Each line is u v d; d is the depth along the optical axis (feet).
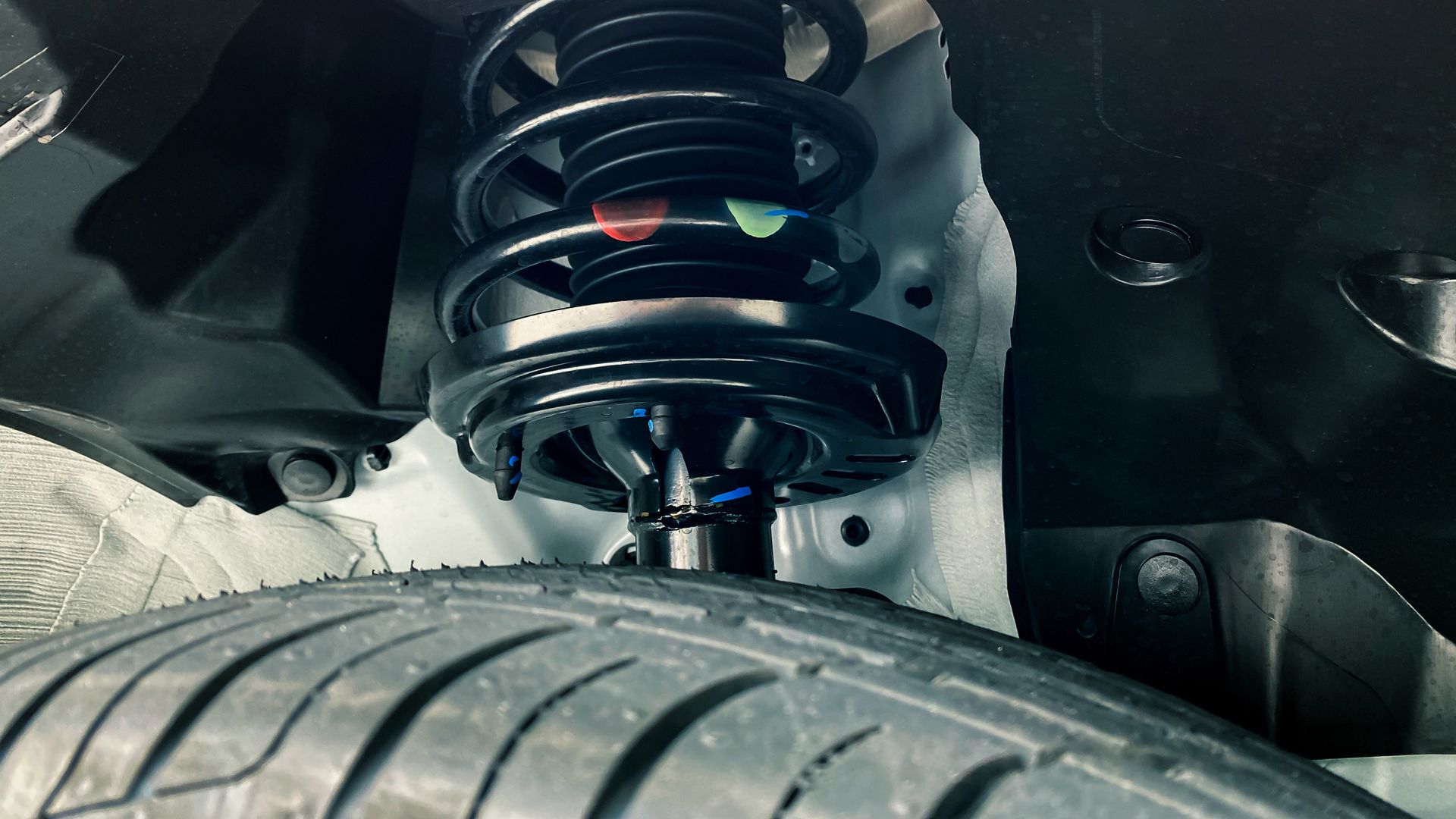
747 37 3.27
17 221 2.97
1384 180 2.79
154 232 3.21
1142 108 3.07
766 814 1.48
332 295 3.69
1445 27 2.93
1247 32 3.09
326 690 1.88
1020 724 1.61
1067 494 2.85
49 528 4.25
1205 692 2.74
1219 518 2.73
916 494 3.97
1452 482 2.56
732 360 2.81
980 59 3.28
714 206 2.98
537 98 3.11
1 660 2.53
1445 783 2.51
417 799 1.65
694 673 1.77
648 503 3.16
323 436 4.05
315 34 3.61
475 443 3.26
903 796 1.47
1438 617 2.50
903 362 3.01
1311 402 2.73
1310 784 1.69
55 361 3.47
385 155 3.92
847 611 2.11
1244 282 2.82
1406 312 2.68
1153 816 1.48
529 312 4.31
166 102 3.10
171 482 4.08
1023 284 2.99
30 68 2.82
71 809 1.90
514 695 1.76
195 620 2.39
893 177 3.97
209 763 1.84
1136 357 2.87
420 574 2.47
